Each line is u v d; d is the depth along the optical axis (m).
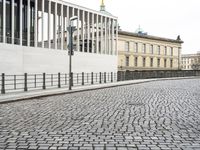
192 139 6.53
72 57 35.66
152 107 12.40
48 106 12.84
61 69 33.22
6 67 24.48
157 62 87.06
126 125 8.23
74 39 46.28
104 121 8.90
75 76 35.62
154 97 17.02
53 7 36.84
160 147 5.82
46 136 6.80
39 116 9.91
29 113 10.66
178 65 94.56
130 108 12.06
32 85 27.80
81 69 37.25
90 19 45.75
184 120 9.12
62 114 10.37
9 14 29.00
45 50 30.78
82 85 29.06
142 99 15.84
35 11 31.42
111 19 47.19
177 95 18.39
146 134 7.05
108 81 39.81
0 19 27.73
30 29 32.31
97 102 14.42
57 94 19.09
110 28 47.72
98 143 6.14
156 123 8.57
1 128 7.78
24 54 27.77
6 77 24.28
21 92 19.75
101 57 41.50
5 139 6.50
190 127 7.97
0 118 9.49
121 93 20.12
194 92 21.02
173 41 92.31
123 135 6.93
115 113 10.62
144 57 82.56
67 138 6.60
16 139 6.50
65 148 5.73
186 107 12.42
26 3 31.25
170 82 39.50
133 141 6.33
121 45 75.50
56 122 8.72
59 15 41.94
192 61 137.12
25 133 7.13
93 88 24.28
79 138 6.60
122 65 75.56
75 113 10.62
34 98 16.72
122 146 5.89
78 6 38.84
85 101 14.93
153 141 6.34
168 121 8.92
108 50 47.19
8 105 13.42
